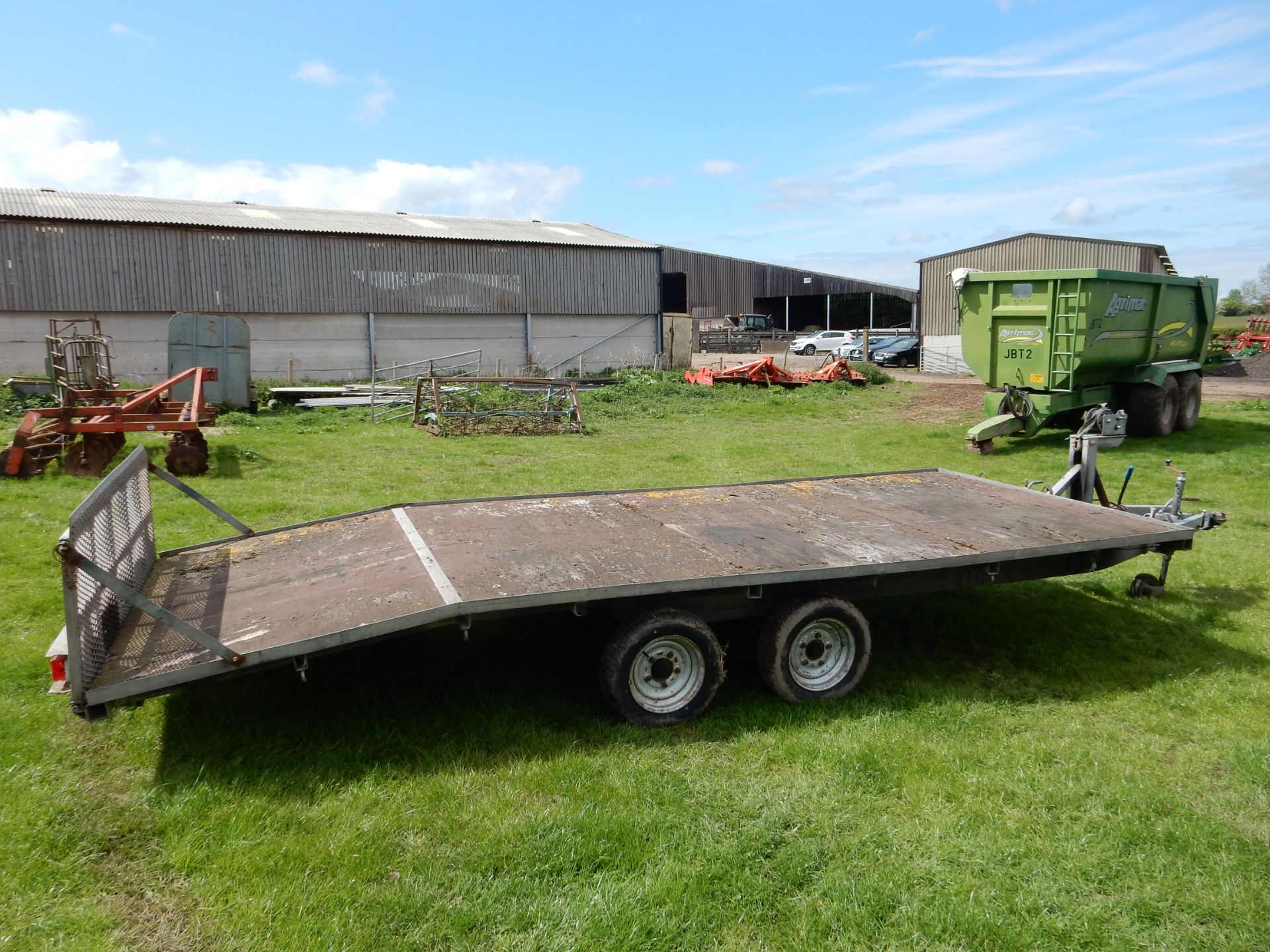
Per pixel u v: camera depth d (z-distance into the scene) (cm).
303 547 562
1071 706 504
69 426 1071
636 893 330
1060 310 1347
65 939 303
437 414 1684
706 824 376
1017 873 349
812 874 346
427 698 488
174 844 355
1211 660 573
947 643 599
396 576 466
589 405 2134
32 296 2330
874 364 3806
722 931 316
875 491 707
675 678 469
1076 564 559
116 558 458
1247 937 316
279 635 402
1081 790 406
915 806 395
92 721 380
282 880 333
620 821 372
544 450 1463
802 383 2642
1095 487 745
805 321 6300
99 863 346
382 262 2816
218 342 1809
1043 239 3281
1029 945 311
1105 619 647
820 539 539
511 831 364
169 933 308
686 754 435
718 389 2480
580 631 588
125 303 2444
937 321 3578
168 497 995
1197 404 1636
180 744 434
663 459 1359
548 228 3609
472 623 419
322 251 2712
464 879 336
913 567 488
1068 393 1390
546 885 335
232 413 1800
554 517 603
